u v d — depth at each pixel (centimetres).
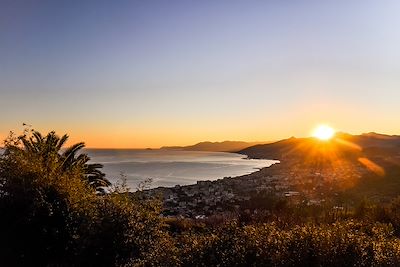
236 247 577
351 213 1875
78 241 1016
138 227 997
